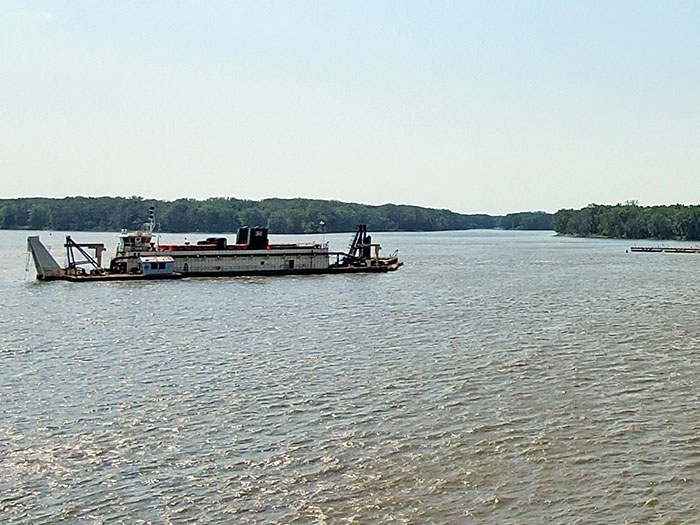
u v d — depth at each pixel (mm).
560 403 41094
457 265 171375
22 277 127500
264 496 29328
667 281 125250
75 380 47250
